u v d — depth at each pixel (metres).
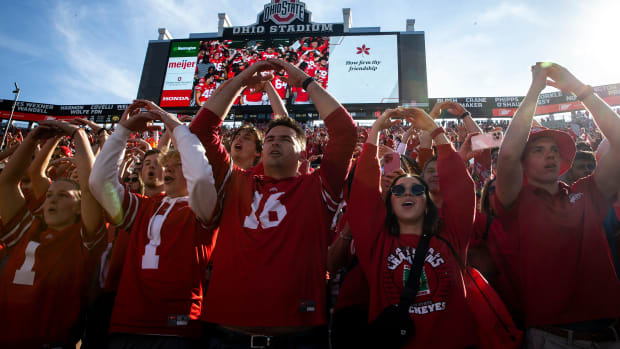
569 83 2.10
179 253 2.02
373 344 1.72
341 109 2.00
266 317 1.61
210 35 21.31
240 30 20.77
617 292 1.85
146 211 2.24
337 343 2.04
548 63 2.15
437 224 1.97
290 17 21.08
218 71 20.08
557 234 1.94
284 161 2.03
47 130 2.28
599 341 1.77
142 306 1.90
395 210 2.00
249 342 1.63
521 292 2.02
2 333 2.06
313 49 19.92
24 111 26.73
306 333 1.66
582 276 1.87
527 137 2.03
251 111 18.98
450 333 1.66
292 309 1.64
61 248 2.24
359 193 2.00
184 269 2.00
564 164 2.25
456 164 2.04
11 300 2.11
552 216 1.99
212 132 2.02
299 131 2.22
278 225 1.81
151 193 2.86
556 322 1.82
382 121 2.18
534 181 2.15
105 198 2.01
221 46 20.45
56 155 4.48
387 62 19.38
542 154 2.12
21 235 2.34
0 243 2.31
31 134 2.28
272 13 21.33
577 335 1.78
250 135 3.07
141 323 1.86
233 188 2.07
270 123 2.25
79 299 2.23
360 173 2.04
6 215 2.30
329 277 2.36
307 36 20.17
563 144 2.19
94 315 2.35
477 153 3.24
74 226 2.31
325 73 19.53
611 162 1.96
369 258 1.90
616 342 1.77
